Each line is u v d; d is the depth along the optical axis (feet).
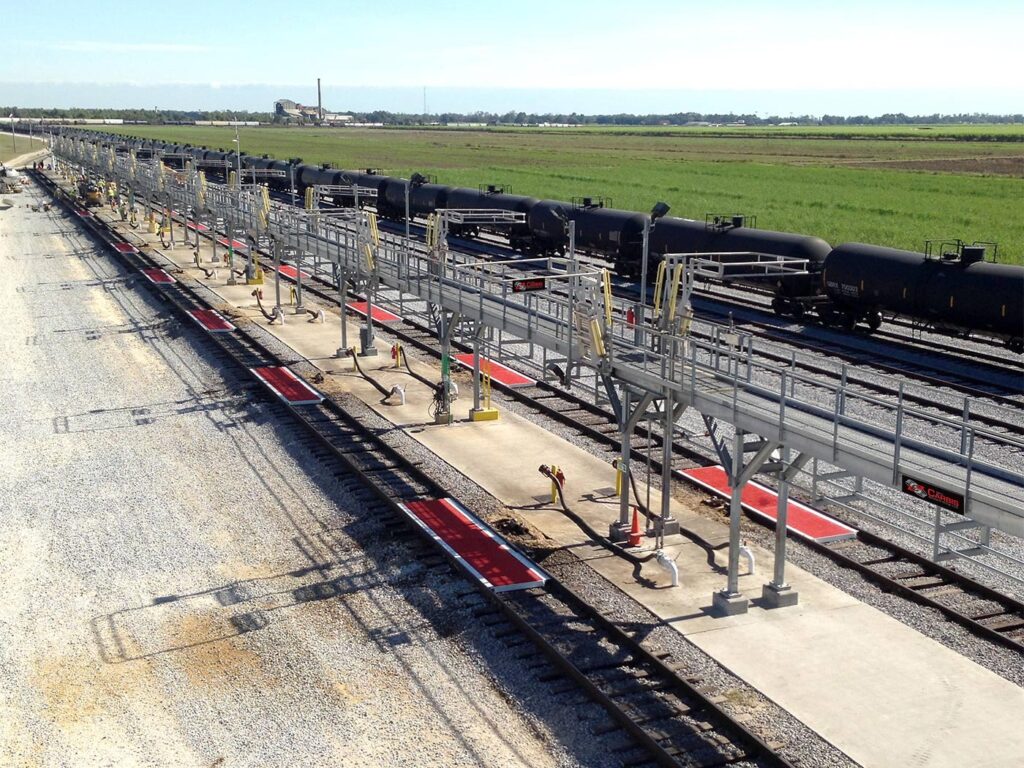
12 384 112.06
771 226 236.22
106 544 69.56
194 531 71.72
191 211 216.74
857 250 130.93
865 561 65.77
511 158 517.14
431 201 233.96
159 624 58.54
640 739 46.88
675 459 86.07
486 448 89.10
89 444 91.15
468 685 51.88
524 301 94.32
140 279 182.19
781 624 57.57
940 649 54.60
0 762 45.70
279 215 149.28
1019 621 57.82
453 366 116.88
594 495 77.92
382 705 50.11
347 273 121.39
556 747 46.60
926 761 44.96
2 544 69.72
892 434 52.90
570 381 74.90
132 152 288.30
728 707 49.29
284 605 60.75
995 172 397.80
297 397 103.71
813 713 48.73
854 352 125.08
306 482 81.25
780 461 57.72
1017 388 107.14
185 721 48.93
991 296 113.19
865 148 597.93
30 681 52.65
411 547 68.74
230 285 177.17
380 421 97.30
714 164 454.81
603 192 322.55
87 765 45.62
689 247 158.40
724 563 65.72
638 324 68.44
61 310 154.92
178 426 96.32
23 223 275.18
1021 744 46.14
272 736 47.65
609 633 56.90
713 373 61.11
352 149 606.96
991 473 48.16
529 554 67.21
